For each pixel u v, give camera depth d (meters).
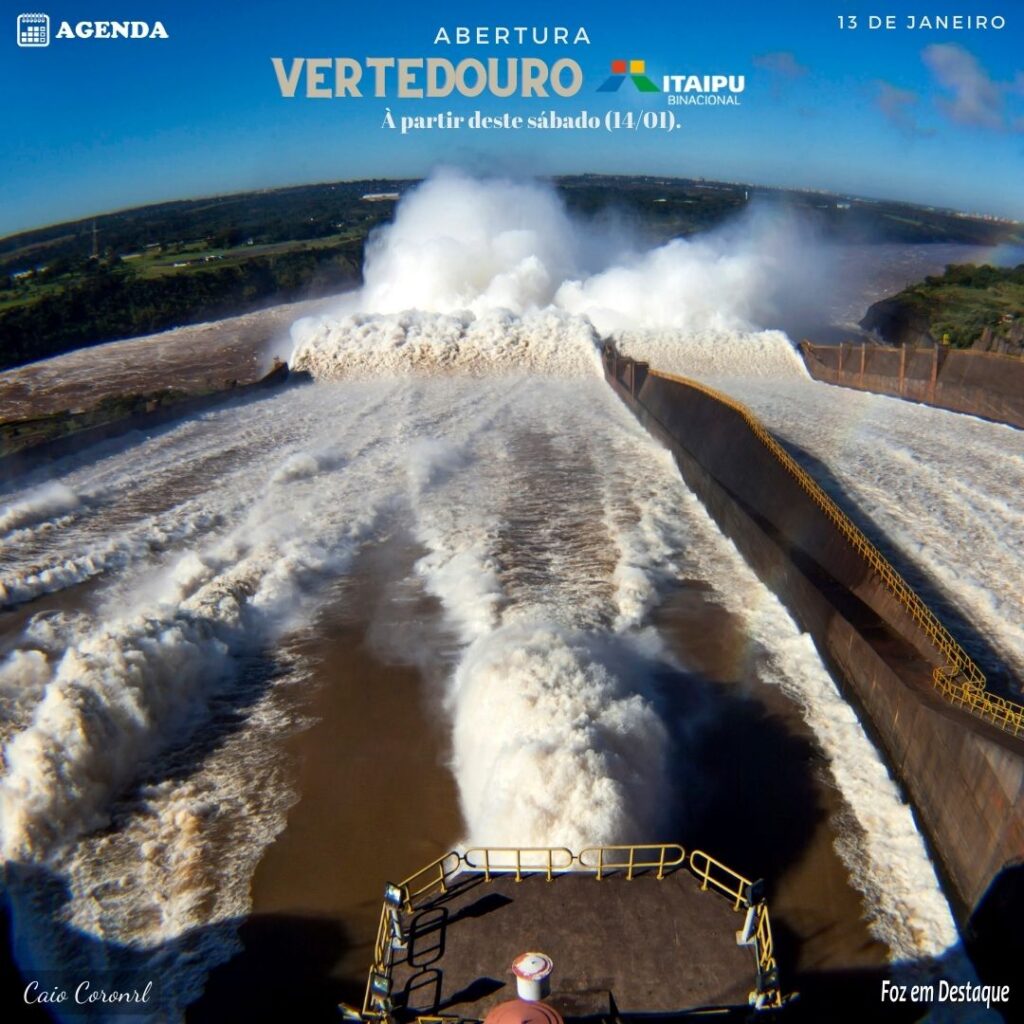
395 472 42.59
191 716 23.56
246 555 32.66
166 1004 15.38
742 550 33.59
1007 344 63.31
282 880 17.92
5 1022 14.91
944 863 18.39
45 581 31.06
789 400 56.09
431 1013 11.49
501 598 29.25
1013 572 29.91
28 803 19.06
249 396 58.88
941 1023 15.02
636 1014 11.48
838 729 23.00
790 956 16.25
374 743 22.20
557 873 13.65
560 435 49.91
